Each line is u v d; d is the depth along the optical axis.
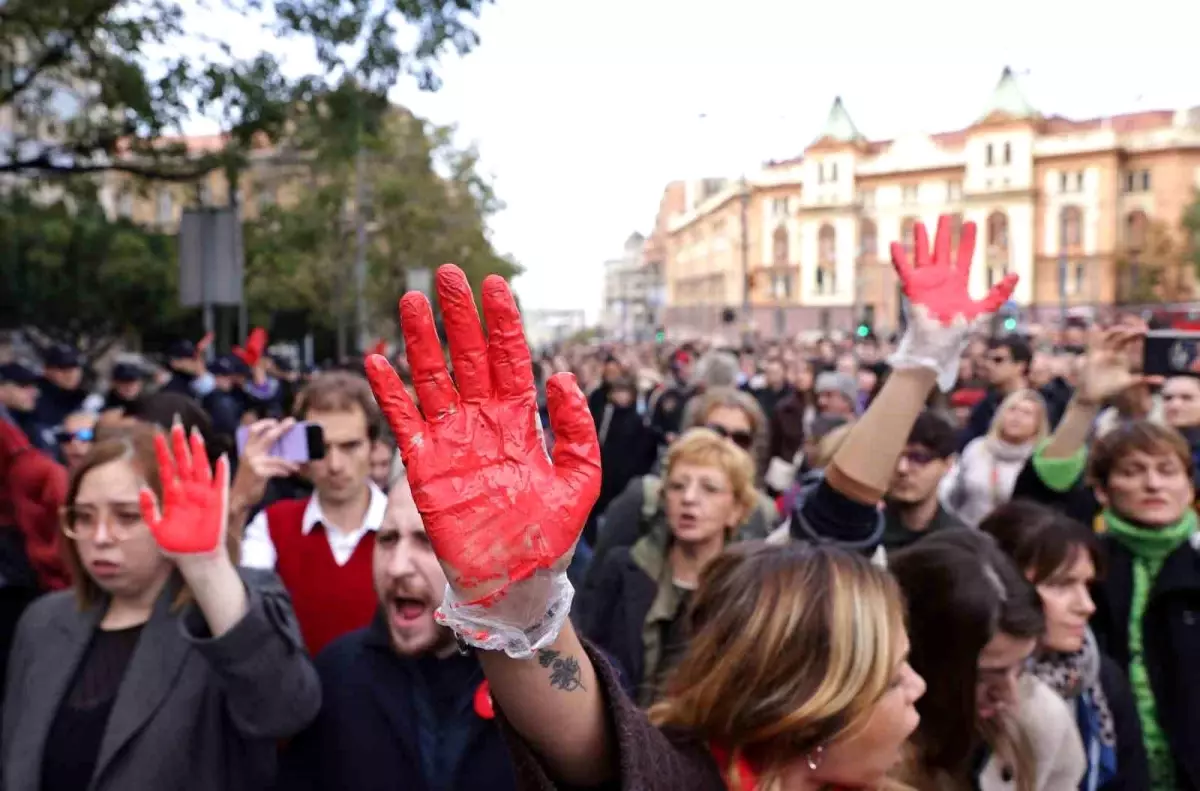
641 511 3.63
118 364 7.36
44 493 3.82
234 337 30.02
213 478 2.23
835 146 75.88
